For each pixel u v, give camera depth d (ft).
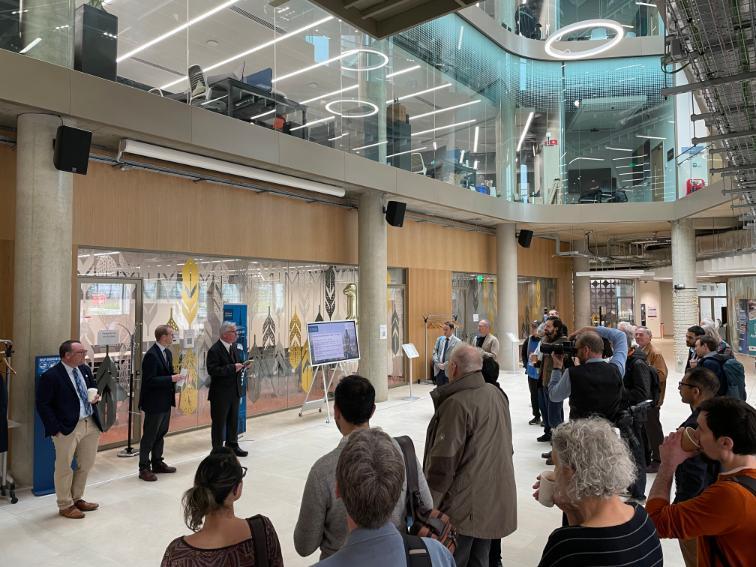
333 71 31.86
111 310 23.70
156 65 23.81
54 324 18.81
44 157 18.88
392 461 4.61
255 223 29.58
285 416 30.17
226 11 26.89
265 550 6.18
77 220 22.41
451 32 41.91
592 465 4.90
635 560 4.72
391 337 39.81
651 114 48.80
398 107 36.17
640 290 97.09
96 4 21.48
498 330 48.78
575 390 13.53
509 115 48.52
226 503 6.23
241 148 24.97
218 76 26.11
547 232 55.42
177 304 26.23
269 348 30.73
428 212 41.63
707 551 6.09
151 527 15.05
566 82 50.21
